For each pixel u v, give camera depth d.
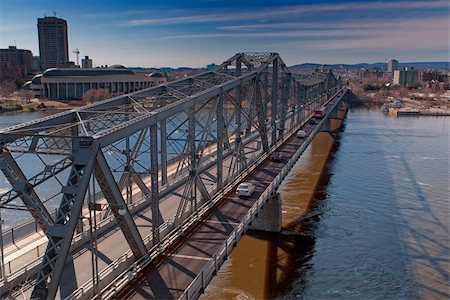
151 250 30.17
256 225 53.41
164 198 46.69
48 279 22.50
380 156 101.19
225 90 46.94
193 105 38.16
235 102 52.91
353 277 42.84
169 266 28.92
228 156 69.75
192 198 38.72
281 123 81.44
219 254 29.94
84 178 23.31
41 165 81.69
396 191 71.44
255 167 58.84
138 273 27.89
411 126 159.12
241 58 68.06
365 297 39.41
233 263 45.72
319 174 83.06
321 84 178.88
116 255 31.62
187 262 29.48
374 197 68.00
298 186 74.19
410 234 53.19
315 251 48.50
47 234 25.56
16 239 34.97
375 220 57.91
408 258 46.72
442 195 69.19
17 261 30.80
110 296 24.84
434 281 42.00
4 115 153.12
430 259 46.44
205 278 27.11
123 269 28.92
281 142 77.94
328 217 58.84
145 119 29.95
